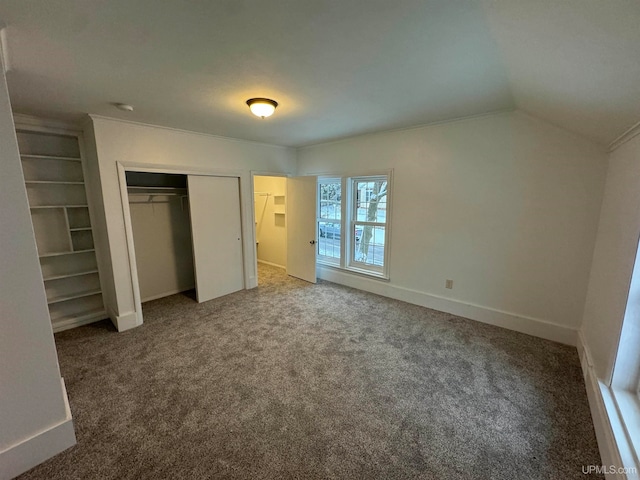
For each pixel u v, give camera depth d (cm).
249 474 148
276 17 128
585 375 219
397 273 395
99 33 139
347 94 232
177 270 441
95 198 318
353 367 241
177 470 151
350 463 154
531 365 241
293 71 188
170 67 180
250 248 453
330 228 493
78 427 179
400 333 300
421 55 165
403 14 126
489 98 242
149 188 402
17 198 140
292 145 475
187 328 317
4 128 134
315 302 392
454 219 332
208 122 317
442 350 266
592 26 104
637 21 90
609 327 188
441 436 171
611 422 149
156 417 187
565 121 236
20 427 149
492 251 309
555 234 271
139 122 312
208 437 171
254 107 242
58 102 242
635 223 166
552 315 281
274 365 245
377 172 393
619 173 207
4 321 141
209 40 148
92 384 221
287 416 187
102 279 342
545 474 147
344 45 154
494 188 300
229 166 411
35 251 148
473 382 220
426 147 343
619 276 182
